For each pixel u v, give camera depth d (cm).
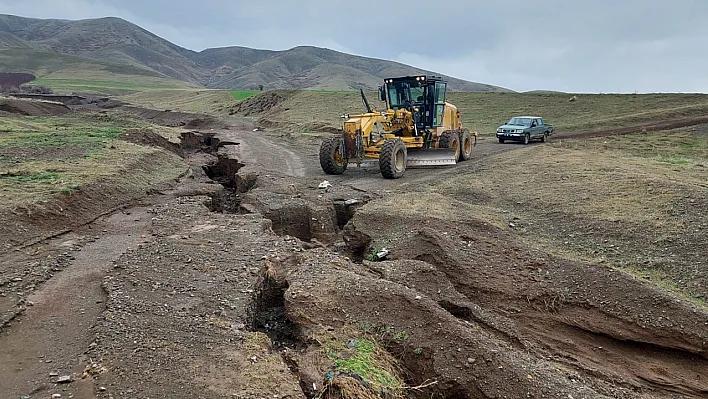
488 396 554
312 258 829
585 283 816
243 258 818
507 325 728
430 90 1767
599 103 3831
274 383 498
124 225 1040
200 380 493
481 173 1616
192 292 690
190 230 980
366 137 1644
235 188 1730
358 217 1115
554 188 1334
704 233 939
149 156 1681
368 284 709
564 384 581
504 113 3806
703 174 1426
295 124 3697
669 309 727
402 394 560
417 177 1622
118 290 689
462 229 1013
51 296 677
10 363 522
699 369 676
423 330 630
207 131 3328
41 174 1199
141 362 519
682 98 3700
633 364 693
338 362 558
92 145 1733
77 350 546
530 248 944
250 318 654
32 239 884
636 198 1166
